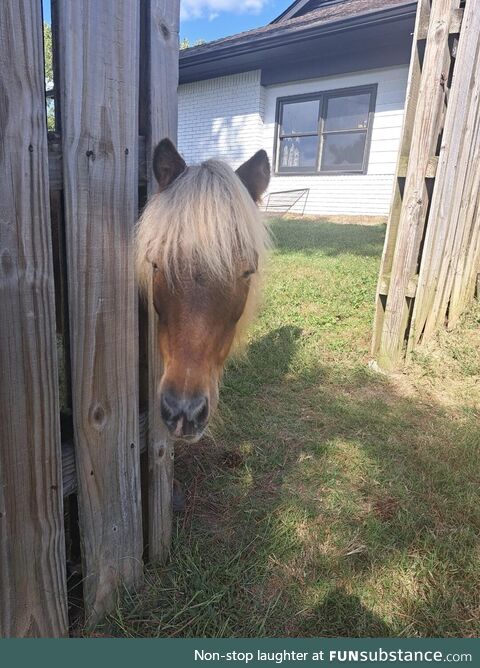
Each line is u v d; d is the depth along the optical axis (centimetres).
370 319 475
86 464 157
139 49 146
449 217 397
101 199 141
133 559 186
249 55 1112
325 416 321
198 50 1242
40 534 146
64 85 124
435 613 184
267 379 366
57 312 191
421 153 346
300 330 456
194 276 154
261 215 192
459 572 202
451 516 231
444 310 453
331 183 1181
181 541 214
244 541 216
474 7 338
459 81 344
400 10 866
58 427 143
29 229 122
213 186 158
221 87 1286
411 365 398
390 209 373
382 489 253
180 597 187
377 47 1027
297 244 821
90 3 125
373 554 210
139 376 184
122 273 154
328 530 224
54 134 128
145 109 156
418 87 347
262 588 193
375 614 184
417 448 289
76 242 137
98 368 153
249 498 245
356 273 611
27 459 137
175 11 154
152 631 174
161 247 153
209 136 1351
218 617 180
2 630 141
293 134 1220
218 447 286
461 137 378
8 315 123
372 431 306
